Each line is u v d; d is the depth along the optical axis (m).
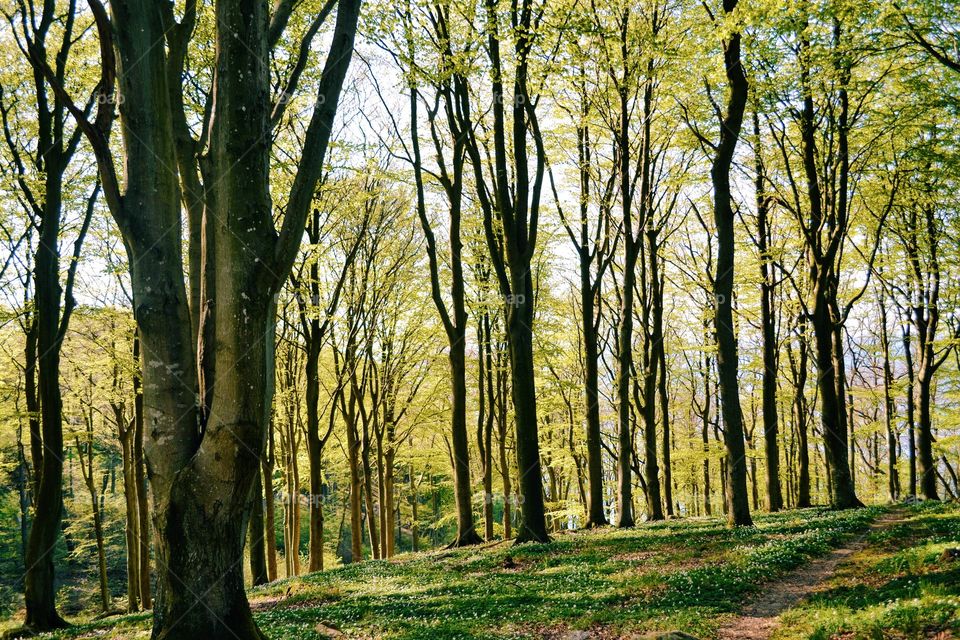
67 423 32.84
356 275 30.00
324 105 9.10
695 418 53.44
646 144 26.67
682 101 24.06
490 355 31.97
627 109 26.14
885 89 24.55
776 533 17.83
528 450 20.41
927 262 29.30
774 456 28.31
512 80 20.62
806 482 32.00
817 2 18.44
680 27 23.73
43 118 18.92
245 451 8.38
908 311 33.56
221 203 8.55
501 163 20.02
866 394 35.12
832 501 24.44
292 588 17.89
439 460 43.97
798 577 12.62
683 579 12.77
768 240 32.75
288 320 27.62
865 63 22.86
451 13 21.19
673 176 29.59
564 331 38.25
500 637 9.86
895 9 17.12
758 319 37.00
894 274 31.97
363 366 32.34
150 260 8.77
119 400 26.64
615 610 11.22
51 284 18.88
